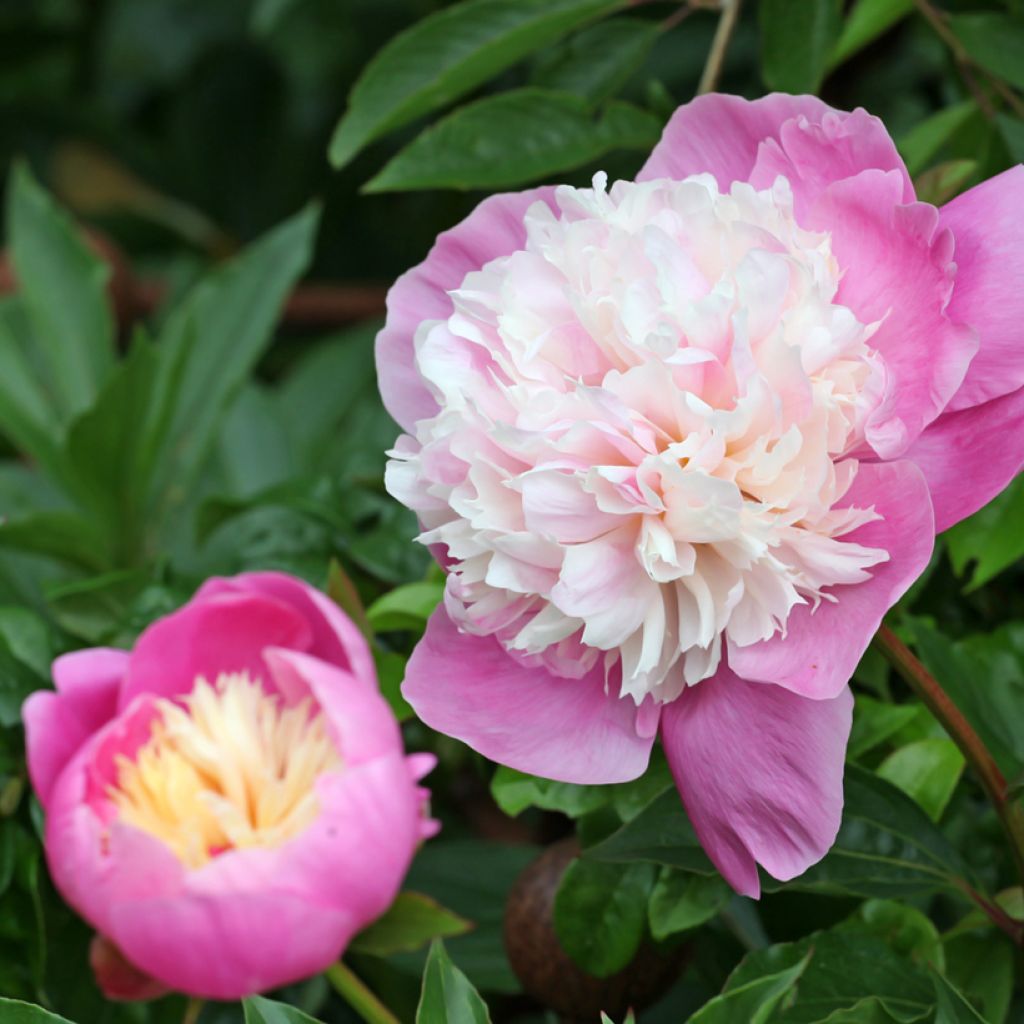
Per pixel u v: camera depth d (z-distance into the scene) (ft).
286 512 3.38
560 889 3.02
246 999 2.81
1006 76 3.27
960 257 2.82
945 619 3.30
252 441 4.03
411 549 3.31
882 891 2.95
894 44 3.73
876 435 2.76
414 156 3.24
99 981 2.91
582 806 2.99
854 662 2.72
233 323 3.82
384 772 2.86
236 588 3.00
